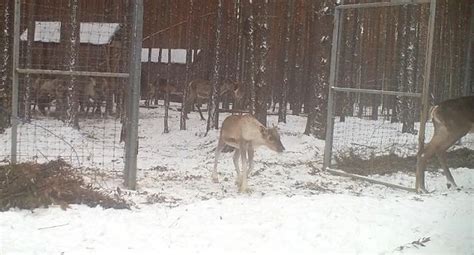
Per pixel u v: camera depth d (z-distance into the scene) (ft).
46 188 26.50
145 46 105.19
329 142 39.91
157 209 26.66
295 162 43.78
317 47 54.70
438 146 34.63
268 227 24.02
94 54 54.70
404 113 57.67
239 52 81.76
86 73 30.53
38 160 36.65
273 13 85.92
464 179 38.19
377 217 26.08
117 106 64.85
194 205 27.55
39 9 53.98
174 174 37.29
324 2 54.08
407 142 51.24
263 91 51.96
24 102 49.60
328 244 22.21
